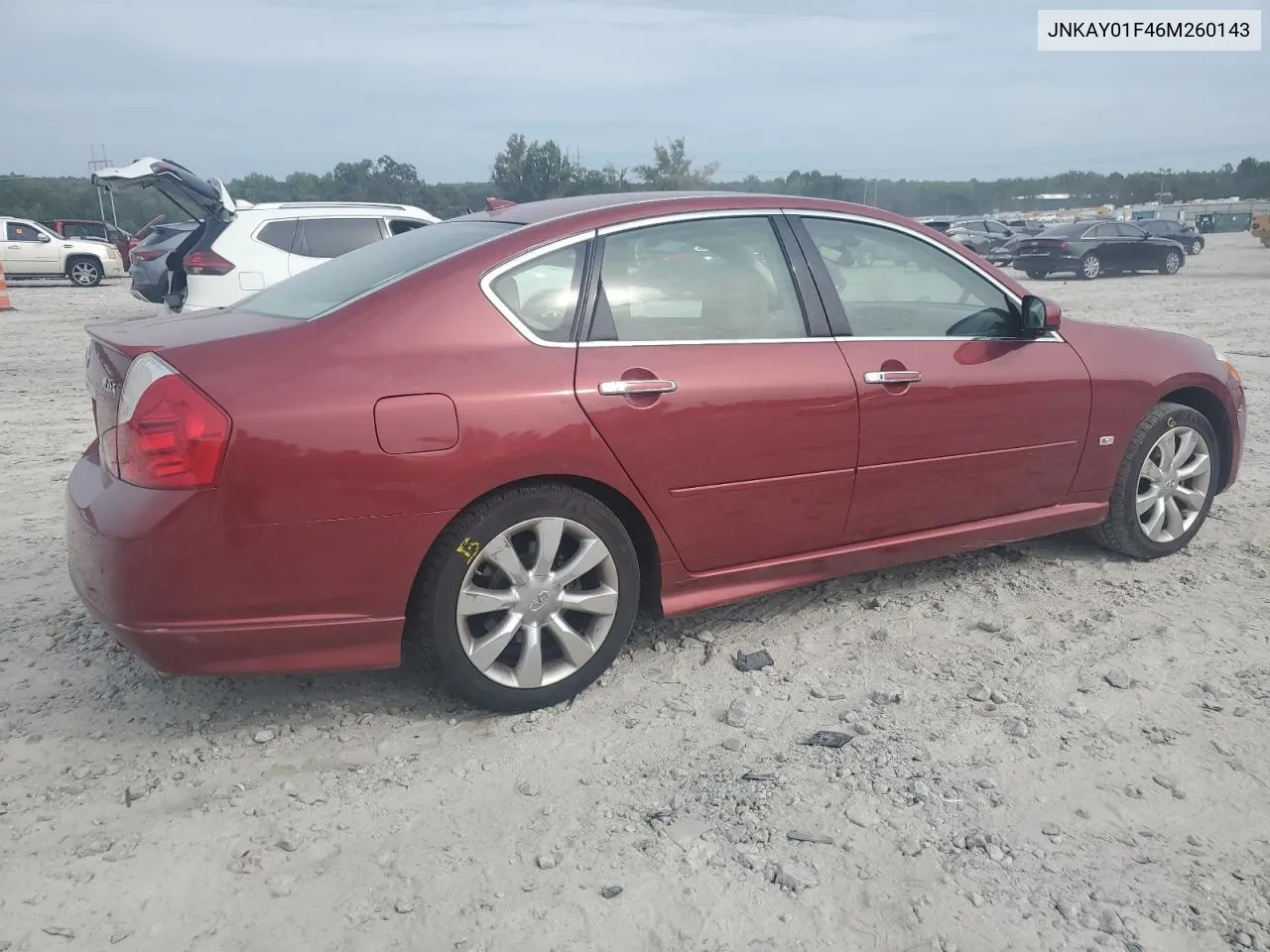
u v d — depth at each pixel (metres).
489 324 3.18
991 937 2.33
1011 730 3.21
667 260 3.54
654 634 3.94
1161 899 2.45
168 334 3.13
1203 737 3.17
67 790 2.91
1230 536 5.01
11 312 18.05
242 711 3.36
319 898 2.46
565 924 2.37
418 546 3.02
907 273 4.04
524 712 3.34
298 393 2.87
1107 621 4.03
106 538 2.81
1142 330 4.74
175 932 2.35
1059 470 4.33
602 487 3.36
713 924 2.37
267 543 2.85
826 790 2.88
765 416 3.54
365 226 10.74
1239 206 77.00
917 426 3.89
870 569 3.99
